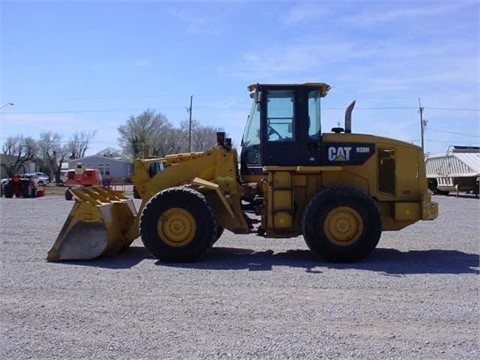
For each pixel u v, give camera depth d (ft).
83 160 292.20
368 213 32.63
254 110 35.83
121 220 36.19
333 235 32.71
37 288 25.53
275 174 34.19
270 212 34.09
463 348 17.65
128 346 17.72
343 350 17.40
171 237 32.53
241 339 18.38
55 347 17.65
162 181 35.63
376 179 34.99
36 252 36.63
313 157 34.32
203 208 32.40
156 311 21.66
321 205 32.68
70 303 22.80
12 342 18.08
